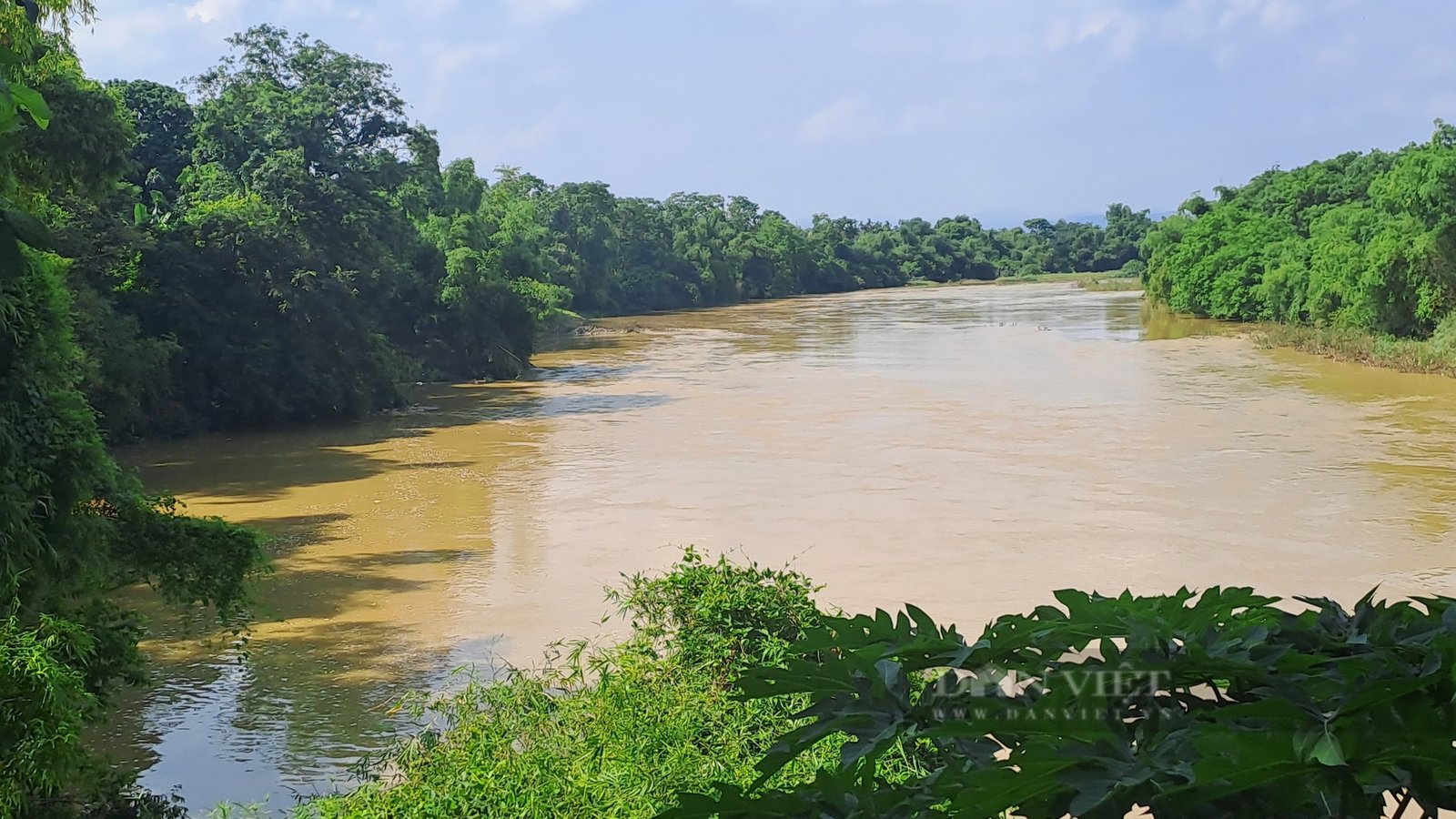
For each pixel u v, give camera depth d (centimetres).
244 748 1113
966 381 3894
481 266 4369
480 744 761
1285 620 195
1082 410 3212
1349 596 1530
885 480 2320
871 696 197
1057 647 189
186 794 1014
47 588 966
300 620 1519
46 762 719
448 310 4269
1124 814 162
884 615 206
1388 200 4553
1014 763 173
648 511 2100
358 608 1566
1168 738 167
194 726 1170
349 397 3356
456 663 1341
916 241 13375
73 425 998
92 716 922
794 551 1800
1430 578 1619
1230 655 175
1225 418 3022
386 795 739
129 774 1037
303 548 1903
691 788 668
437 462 2658
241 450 2873
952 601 1530
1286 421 2950
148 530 1093
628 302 8462
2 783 703
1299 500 2092
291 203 3484
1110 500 2111
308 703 1229
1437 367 3881
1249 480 2256
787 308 8725
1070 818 176
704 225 9812
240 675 1317
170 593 1125
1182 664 175
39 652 732
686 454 2664
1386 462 2409
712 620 966
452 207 5272
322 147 3781
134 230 3011
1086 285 11444
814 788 190
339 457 2759
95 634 1012
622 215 8750
